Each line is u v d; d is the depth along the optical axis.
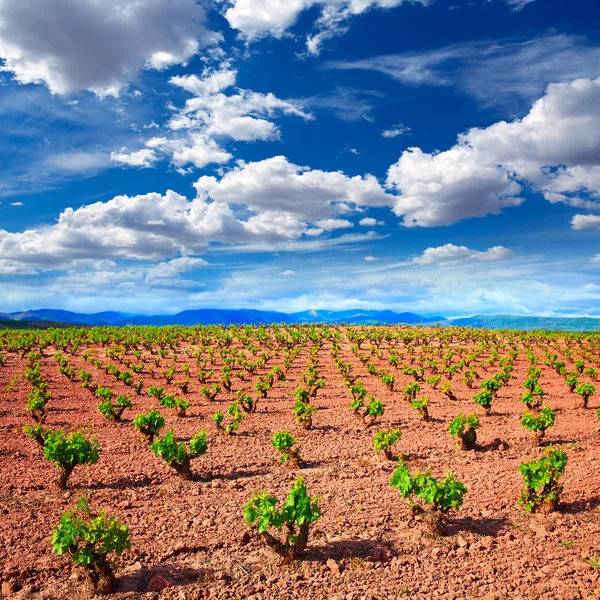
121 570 9.08
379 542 10.26
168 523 11.14
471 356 48.31
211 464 15.90
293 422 22.86
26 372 36.97
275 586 8.62
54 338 60.66
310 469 15.64
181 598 8.22
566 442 18.67
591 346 59.25
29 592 8.30
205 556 9.65
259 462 16.28
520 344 68.88
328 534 10.66
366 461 16.33
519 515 11.62
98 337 63.22
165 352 52.53
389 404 27.72
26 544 9.92
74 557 8.05
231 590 8.46
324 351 60.16
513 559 9.46
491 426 21.78
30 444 18.28
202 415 24.62
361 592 8.39
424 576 8.90
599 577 8.70
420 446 18.20
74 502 12.38
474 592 8.36
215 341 68.75
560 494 12.64
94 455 13.45
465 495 13.00
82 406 26.73
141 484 14.05
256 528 10.80
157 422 18.36
